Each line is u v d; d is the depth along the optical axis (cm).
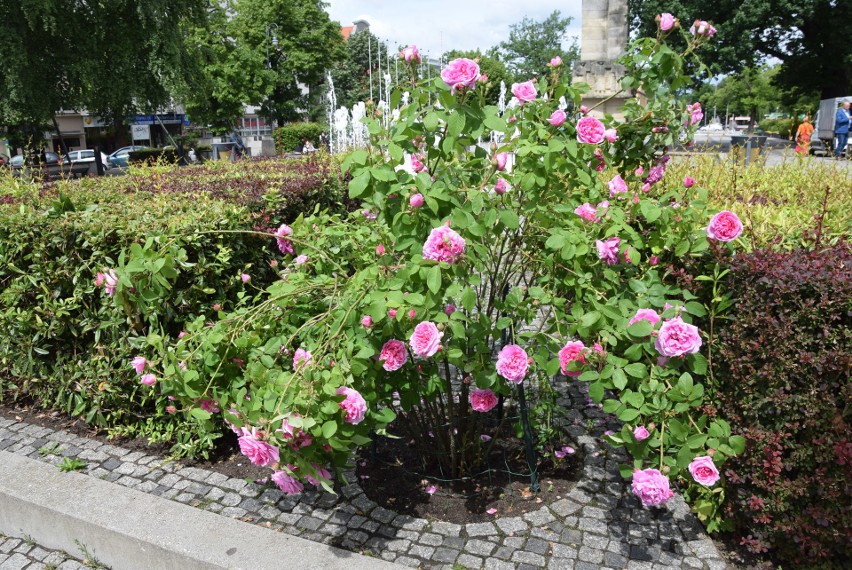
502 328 262
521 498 308
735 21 2523
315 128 3534
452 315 239
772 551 268
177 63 2448
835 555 253
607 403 246
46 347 399
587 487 312
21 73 2186
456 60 253
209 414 263
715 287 275
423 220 256
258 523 292
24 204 448
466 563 261
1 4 2098
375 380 254
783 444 250
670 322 233
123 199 497
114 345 371
